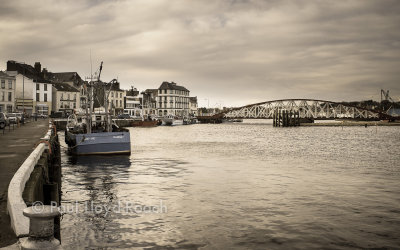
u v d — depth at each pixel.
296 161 33.47
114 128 39.31
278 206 16.17
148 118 120.94
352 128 130.00
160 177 23.64
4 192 9.55
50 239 5.71
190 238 11.90
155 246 11.19
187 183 21.56
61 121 77.06
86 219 13.84
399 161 34.06
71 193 18.58
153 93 175.75
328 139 68.44
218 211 15.22
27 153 17.25
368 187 20.75
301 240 11.90
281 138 70.44
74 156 32.38
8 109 76.25
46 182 13.75
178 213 14.84
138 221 13.67
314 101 167.25
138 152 40.47
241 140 63.09
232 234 12.36
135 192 18.89
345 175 25.23
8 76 76.31
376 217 14.56
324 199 17.62
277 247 11.27
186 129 106.12
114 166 28.14
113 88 124.62
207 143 54.91
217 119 178.38
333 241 11.84
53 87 97.00
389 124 154.75
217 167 28.70
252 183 21.73
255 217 14.38
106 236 11.98
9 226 6.97
